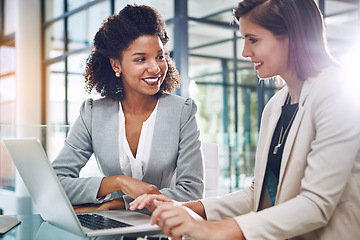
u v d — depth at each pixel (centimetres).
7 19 848
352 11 420
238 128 620
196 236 86
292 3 103
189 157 154
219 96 623
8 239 108
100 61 160
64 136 220
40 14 823
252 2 105
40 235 112
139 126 159
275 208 91
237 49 614
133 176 158
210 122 633
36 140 99
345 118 94
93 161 173
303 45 104
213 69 612
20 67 805
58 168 157
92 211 140
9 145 116
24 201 473
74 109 730
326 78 101
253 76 604
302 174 103
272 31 104
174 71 168
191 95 601
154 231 114
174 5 557
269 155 119
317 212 90
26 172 116
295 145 104
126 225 114
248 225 88
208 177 180
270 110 127
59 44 768
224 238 87
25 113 803
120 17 149
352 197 99
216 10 589
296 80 111
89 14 673
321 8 442
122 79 159
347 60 419
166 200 121
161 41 153
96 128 160
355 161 99
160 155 155
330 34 437
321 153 93
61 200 106
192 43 584
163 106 160
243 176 534
